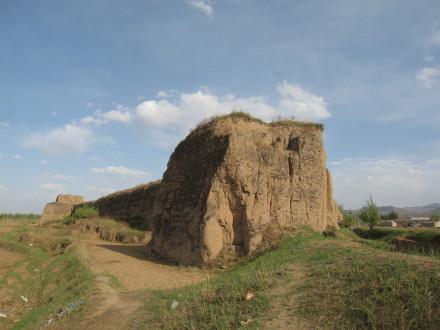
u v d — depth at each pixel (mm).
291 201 14570
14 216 72812
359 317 5602
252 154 14258
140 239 24438
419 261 6832
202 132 16562
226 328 6320
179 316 7566
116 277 12641
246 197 13594
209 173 14430
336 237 14219
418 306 5336
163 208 17391
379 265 7035
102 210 42594
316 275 7633
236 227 13656
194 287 9633
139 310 8883
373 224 27875
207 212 13383
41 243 25797
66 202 56062
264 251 12273
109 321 8516
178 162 17438
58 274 16047
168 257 15523
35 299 14320
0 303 13156
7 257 22547
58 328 9016
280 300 6832
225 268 12516
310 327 5715
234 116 15914
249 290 7727
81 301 10367
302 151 15406
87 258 16469
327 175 18281
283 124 16562
